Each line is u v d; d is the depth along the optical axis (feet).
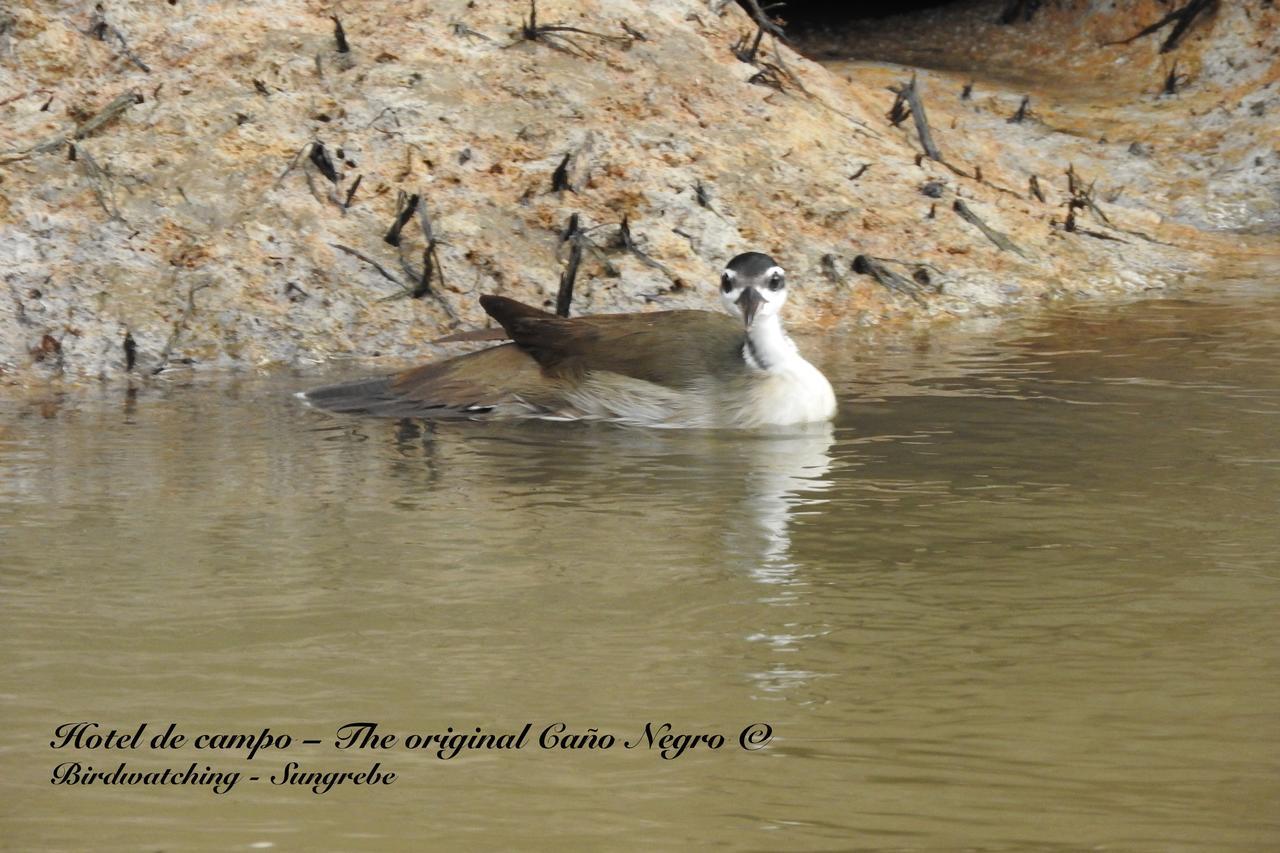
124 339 88.22
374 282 94.79
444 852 35.76
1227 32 150.00
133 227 94.07
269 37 106.22
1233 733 41.14
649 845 35.94
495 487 64.39
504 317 81.41
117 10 104.78
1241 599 50.49
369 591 51.72
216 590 51.80
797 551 55.83
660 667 45.55
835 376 84.79
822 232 105.50
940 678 44.62
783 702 43.19
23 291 89.66
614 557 55.16
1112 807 37.42
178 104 100.89
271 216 96.43
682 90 111.65
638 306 97.04
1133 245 116.06
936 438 71.72
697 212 103.19
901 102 123.44
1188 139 138.62
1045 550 55.57
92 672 45.19
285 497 62.75
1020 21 161.58
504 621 49.08
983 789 38.34
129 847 36.06
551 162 103.76
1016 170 128.57
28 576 53.11
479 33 110.42
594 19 114.62
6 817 37.35
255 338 90.17
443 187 100.89
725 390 75.61
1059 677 44.62
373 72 105.91
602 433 74.13
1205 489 62.64
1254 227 127.24
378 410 78.13
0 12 101.86
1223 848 35.70
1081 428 72.79
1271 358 86.07
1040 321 98.22
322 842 36.24
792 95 116.78
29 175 95.40
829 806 37.60
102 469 66.90
